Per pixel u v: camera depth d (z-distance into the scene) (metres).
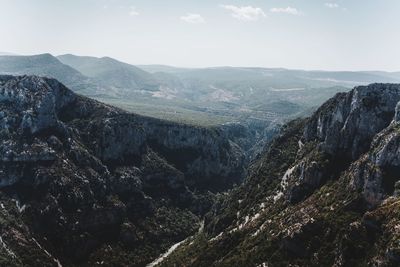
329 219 165.12
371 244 142.50
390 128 181.50
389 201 153.88
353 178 176.50
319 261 152.75
